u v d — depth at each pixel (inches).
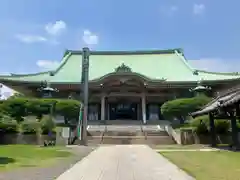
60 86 2175.2
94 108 2365.9
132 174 451.2
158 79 2148.1
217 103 987.3
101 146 1192.2
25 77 2198.6
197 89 2031.3
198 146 1180.5
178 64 2556.6
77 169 508.7
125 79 2145.7
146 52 2758.4
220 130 1330.0
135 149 984.9
